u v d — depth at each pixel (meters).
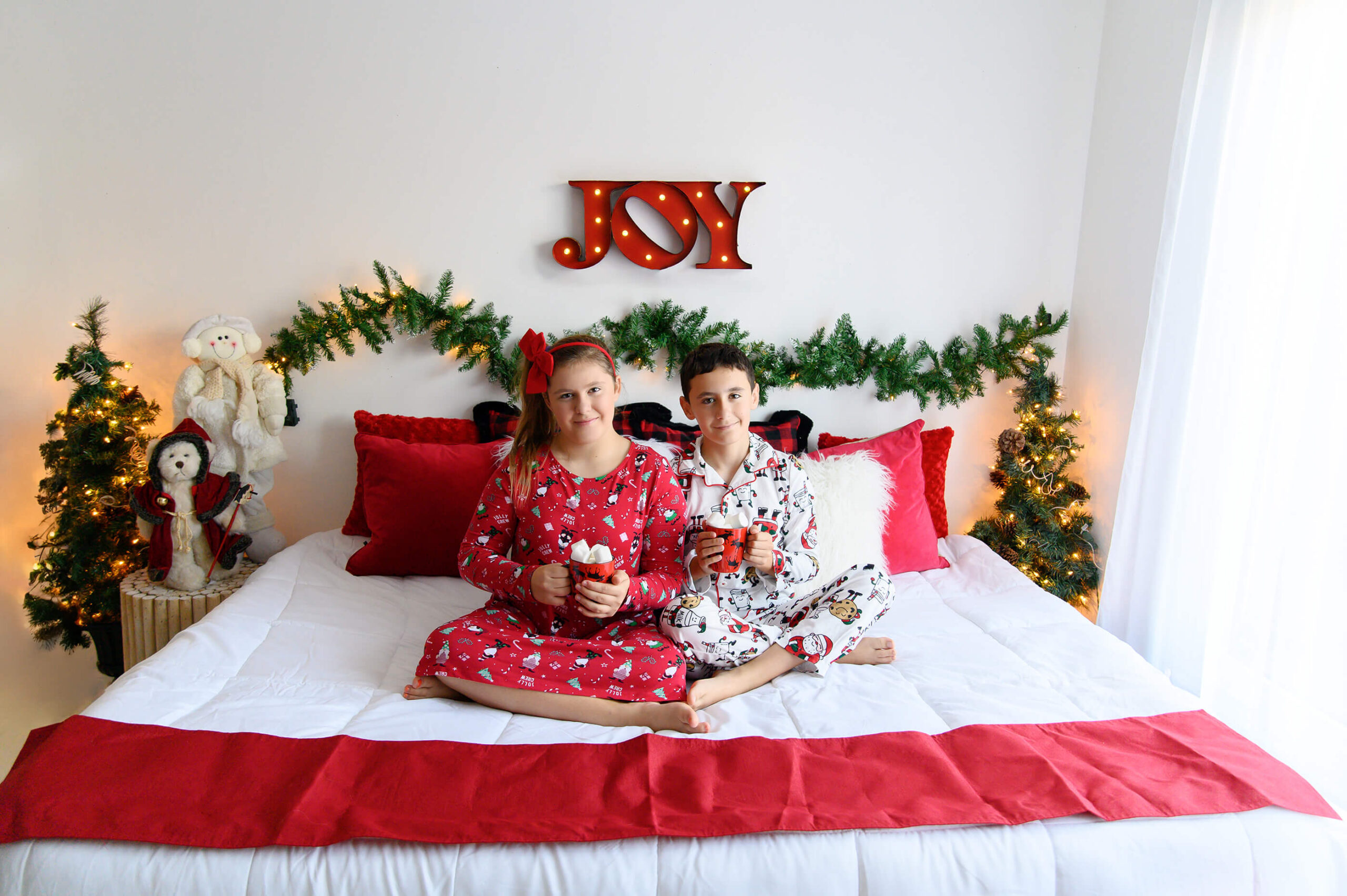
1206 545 2.15
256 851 1.19
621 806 1.27
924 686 1.70
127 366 2.40
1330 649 1.86
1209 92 2.10
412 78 2.45
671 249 2.59
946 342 2.74
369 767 1.35
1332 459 1.85
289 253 2.51
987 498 2.87
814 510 2.15
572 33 2.46
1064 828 1.26
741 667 1.72
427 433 2.51
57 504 2.37
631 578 1.78
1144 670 1.76
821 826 1.23
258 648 1.79
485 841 1.20
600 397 1.78
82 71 2.36
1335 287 1.83
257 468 2.37
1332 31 1.83
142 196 2.44
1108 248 2.57
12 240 2.41
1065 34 2.60
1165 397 2.24
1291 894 1.25
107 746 1.36
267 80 2.41
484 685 1.59
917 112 2.60
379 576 2.27
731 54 2.52
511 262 2.57
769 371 2.64
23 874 1.17
